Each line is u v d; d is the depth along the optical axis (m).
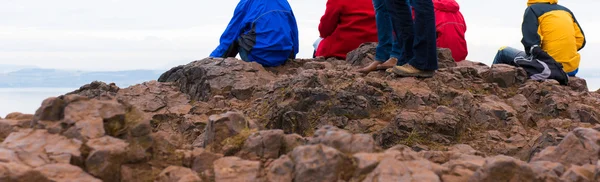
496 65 8.98
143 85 8.73
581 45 10.21
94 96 8.40
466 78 8.26
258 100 7.78
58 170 3.57
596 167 3.95
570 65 9.80
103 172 3.74
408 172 3.64
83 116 4.05
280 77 8.54
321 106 7.04
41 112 4.11
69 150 3.76
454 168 4.02
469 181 3.79
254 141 4.29
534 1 9.95
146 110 8.08
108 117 4.06
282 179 3.76
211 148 4.45
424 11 7.27
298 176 3.71
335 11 9.69
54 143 3.85
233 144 4.38
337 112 6.98
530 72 9.14
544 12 9.77
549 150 4.64
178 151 4.24
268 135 4.29
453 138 6.76
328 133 4.08
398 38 7.60
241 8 9.74
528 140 6.84
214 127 4.54
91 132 3.92
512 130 7.08
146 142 4.10
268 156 4.25
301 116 6.90
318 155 3.74
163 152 4.18
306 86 7.31
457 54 10.22
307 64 9.08
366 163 3.71
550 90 8.32
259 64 9.02
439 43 10.16
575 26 10.12
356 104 7.02
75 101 4.11
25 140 3.86
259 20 9.59
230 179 3.84
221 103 7.91
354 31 9.73
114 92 8.50
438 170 3.84
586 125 7.19
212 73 8.54
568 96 8.05
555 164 4.14
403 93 7.30
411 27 7.46
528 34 9.57
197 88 8.57
